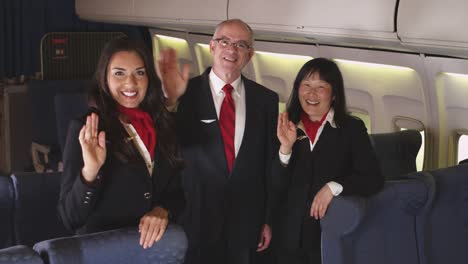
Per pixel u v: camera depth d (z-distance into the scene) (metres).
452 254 2.99
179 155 2.64
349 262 2.70
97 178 2.32
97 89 2.52
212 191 3.19
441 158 3.86
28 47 6.90
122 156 2.45
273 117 3.30
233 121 3.22
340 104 3.26
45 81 5.76
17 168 6.69
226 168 3.19
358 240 2.71
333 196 2.93
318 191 3.07
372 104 4.23
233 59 3.16
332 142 3.22
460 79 3.57
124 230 2.23
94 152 2.27
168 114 2.65
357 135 3.23
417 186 2.81
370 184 2.79
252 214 3.23
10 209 3.21
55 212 3.30
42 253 2.06
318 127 3.25
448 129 3.77
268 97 3.30
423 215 2.86
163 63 3.18
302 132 3.27
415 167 3.96
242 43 3.17
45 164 5.56
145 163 2.52
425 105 3.84
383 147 3.83
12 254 1.96
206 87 3.23
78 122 2.44
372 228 2.73
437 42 3.27
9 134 6.61
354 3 3.68
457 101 3.64
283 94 4.97
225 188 3.18
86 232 2.48
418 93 3.86
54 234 3.32
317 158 3.22
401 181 2.83
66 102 4.93
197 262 3.26
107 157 2.44
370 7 3.58
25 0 6.81
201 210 3.22
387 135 3.87
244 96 3.28
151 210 2.56
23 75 6.91
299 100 3.30
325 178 3.20
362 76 4.21
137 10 5.95
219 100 3.23
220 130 3.20
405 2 3.40
